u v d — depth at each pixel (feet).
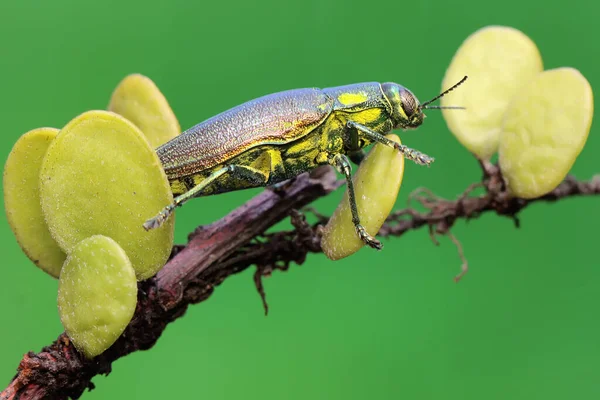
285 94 0.77
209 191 0.77
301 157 0.77
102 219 0.71
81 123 0.70
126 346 0.73
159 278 0.73
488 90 0.79
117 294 0.70
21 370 0.71
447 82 0.79
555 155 0.76
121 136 0.70
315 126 0.77
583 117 0.76
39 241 0.73
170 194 0.71
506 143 0.77
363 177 0.73
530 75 0.79
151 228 0.70
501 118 0.79
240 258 0.75
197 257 0.74
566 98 0.76
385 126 0.79
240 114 0.77
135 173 0.70
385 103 0.78
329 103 0.78
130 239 0.71
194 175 0.76
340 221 0.74
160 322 0.74
